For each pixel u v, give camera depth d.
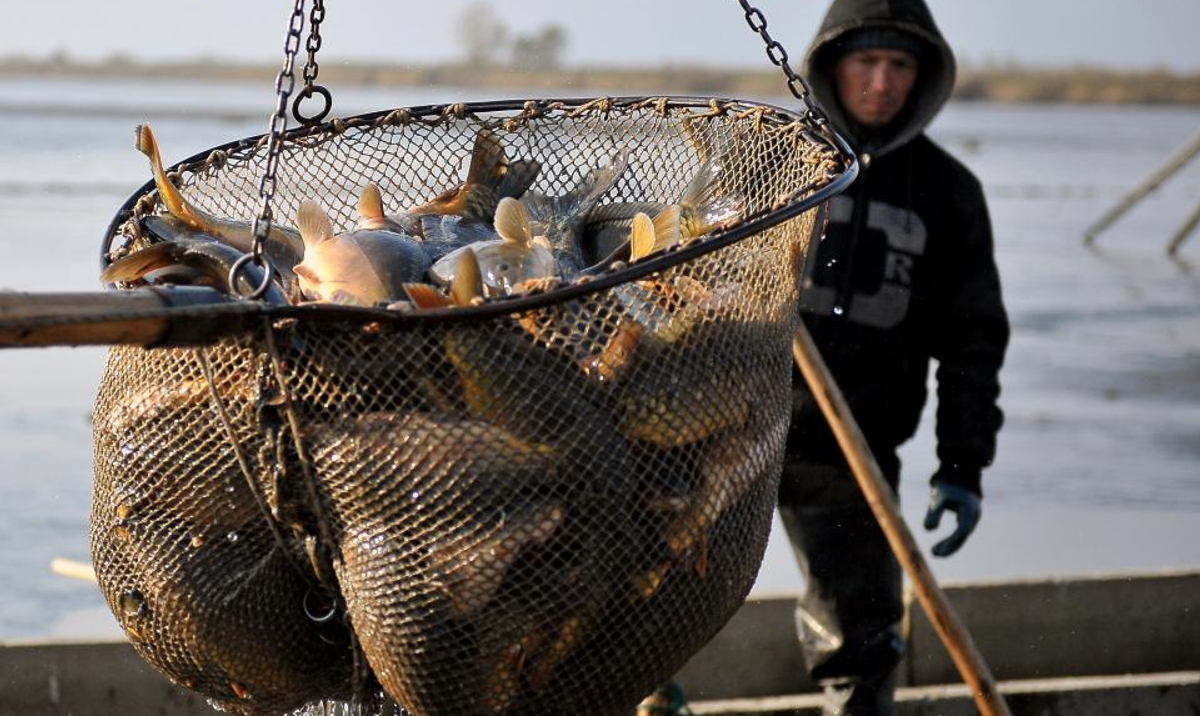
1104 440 10.14
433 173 4.24
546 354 2.67
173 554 2.91
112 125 37.34
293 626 2.97
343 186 4.16
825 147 3.39
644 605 2.79
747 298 2.90
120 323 2.36
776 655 5.72
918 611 5.79
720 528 2.88
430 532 2.68
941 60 5.05
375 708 3.13
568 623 2.72
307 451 2.71
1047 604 5.93
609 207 3.91
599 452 2.70
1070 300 16.23
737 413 2.87
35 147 30.45
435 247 3.41
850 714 4.95
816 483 4.97
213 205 3.88
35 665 5.24
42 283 13.76
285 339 2.65
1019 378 12.23
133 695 5.28
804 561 5.03
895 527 4.48
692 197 3.83
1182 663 6.05
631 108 3.98
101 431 3.02
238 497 2.87
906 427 5.17
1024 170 34.28
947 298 5.15
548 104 4.02
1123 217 25.73
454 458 2.65
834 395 4.54
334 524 2.78
